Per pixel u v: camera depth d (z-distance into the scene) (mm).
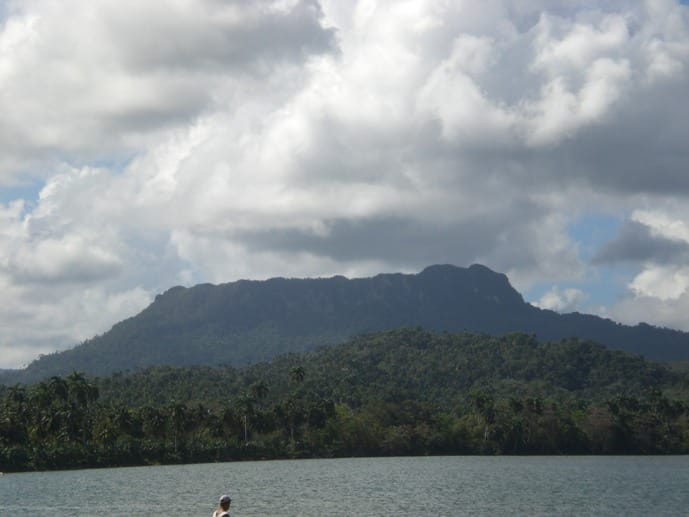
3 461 181625
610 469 180875
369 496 110000
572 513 89688
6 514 89438
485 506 96688
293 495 111500
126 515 87750
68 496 111125
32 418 199750
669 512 90812
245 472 171625
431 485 130875
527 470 176625
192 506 96812
